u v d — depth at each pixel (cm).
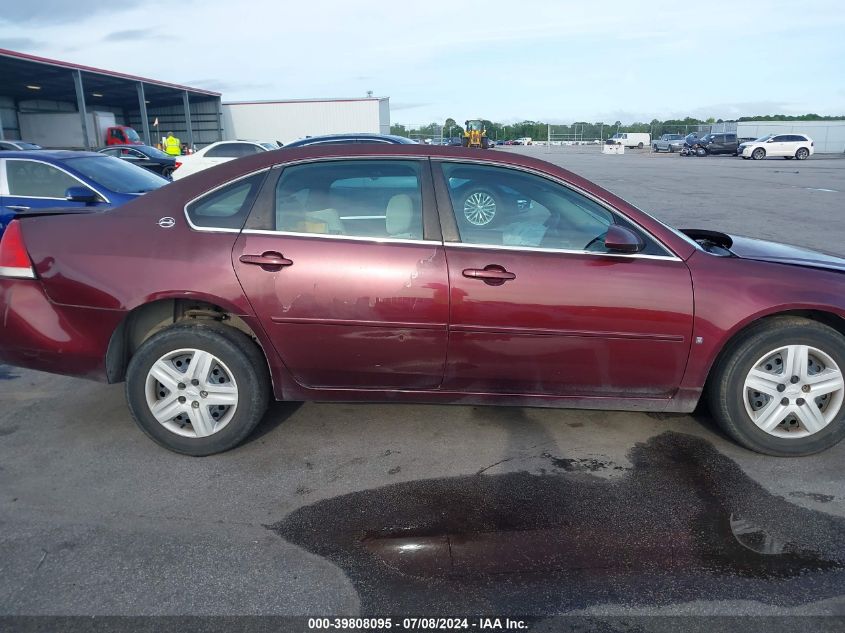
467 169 331
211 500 295
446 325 315
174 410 329
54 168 682
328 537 268
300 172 330
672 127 6184
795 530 272
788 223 1180
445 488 306
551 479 314
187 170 1727
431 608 227
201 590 236
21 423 374
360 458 334
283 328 319
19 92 4159
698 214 1312
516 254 316
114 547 259
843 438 331
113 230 326
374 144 341
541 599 231
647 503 293
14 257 328
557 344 318
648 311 313
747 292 315
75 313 324
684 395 330
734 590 235
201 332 321
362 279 313
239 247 317
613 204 327
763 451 335
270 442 351
